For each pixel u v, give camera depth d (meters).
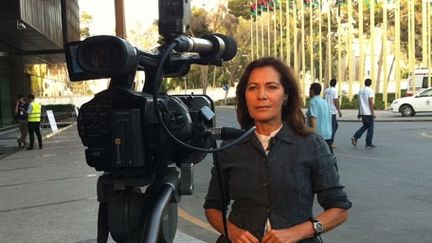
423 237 5.80
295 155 2.53
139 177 2.66
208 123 2.94
